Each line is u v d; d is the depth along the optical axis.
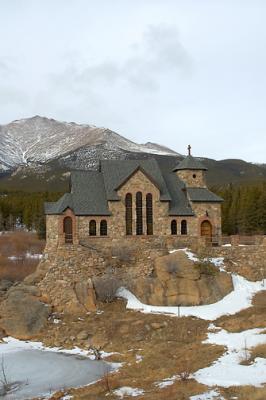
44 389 35.25
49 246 63.44
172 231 67.81
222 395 29.27
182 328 47.97
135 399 30.00
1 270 71.56
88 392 33.12
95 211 65.06
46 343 48.66
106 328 49.34
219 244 68.06
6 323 51.78
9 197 175.62
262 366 34.75
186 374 33.50
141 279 57.47
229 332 45.72
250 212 114.00
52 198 147.50
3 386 35.88
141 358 41.84
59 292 55.91
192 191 70.12
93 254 60.03
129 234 66.38
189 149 74.44
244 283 58.59
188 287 55.50
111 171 69.38
